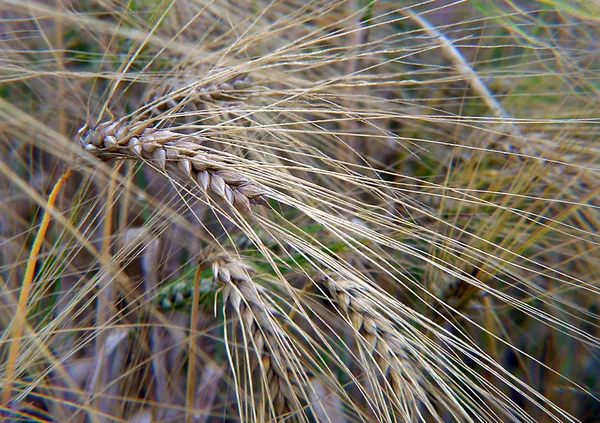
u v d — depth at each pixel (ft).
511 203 1.19
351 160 1.24
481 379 0.88
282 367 0.92
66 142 0.91
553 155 1.16
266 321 0.93
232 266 0.98
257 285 0.96
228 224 1.24
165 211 1.07
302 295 1.12
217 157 0.87
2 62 1.14
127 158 0.95
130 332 1.21
